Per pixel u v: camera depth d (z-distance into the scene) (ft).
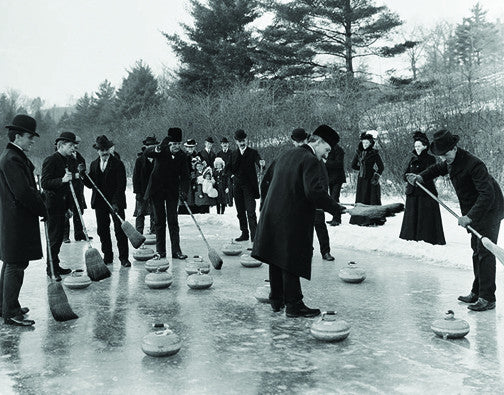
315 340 16.88
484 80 62.34
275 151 76.95
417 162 31.30
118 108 177.37
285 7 100.01
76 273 24.44
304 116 76.43
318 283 24.25
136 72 176.04
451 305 20.52
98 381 13.92
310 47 101.24
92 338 17.34
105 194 28.68
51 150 165.89
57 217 26.22
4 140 208.44
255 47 115.14
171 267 28.32
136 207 38.58
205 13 119.24
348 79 85.92
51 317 19.79
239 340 16.97
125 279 25.80
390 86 93.71
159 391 13.26
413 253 29.89
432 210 31.19
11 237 18.43
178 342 15.75
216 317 19.52
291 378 13.93
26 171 18.58
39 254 18.99
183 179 30.25
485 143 52.24
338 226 39.14
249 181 35.17
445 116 56.54
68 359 15.49
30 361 15.37
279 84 101.35
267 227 19.04
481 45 186.80
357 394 12.91
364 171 38.70
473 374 14.03
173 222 30.63
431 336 17.07
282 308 20.39
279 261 18.76
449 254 28.73
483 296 19.71
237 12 118.73
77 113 236.43
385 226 39.09
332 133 19.27
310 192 18.10
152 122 109.09
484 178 19.21
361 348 16.10
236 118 84.07
